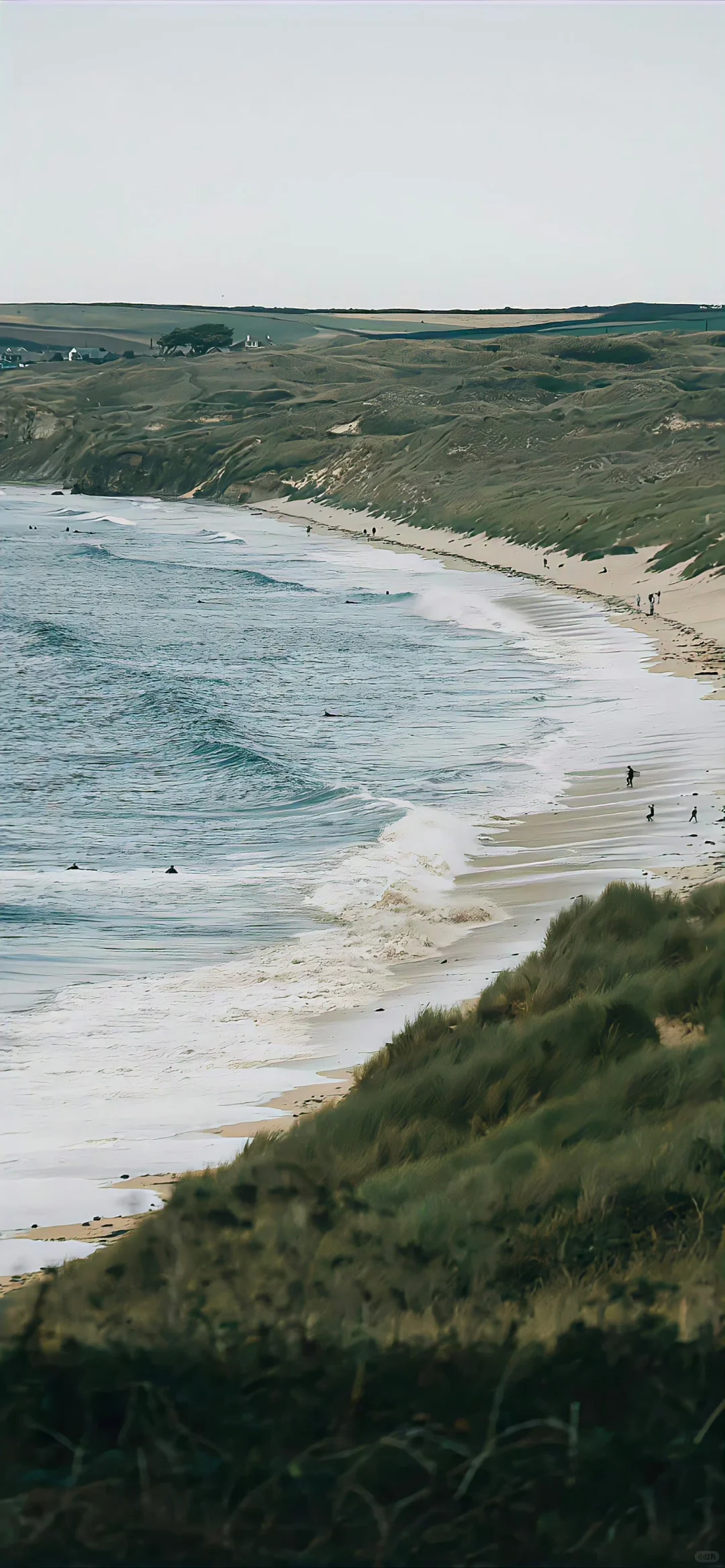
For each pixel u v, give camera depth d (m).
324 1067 68.50
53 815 134.00
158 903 102.94
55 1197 51.34
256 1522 20.08
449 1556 19.38
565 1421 20.92
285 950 90.56
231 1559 19.69
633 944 64.06
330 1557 19.55
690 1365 21.92
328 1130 46.97
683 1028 50.69
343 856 112.25
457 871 106.38
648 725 160.62
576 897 95.50
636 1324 23.03
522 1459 20.44
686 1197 30.28
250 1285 27.53
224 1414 22.03
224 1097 64.44
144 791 144.75
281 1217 33.78
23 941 93.56
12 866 114.25
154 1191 51.53
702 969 53.47
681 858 102.69
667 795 123.50
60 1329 25.89
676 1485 19.88
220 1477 20.83
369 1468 20.61
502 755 151.62
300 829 124.75
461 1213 31.59
